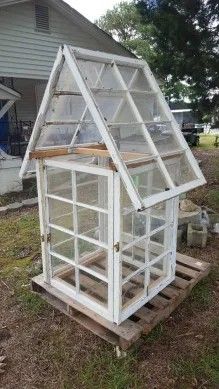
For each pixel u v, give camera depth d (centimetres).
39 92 1207
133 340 262
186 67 855
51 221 315
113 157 222
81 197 291
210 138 2217
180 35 814
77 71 228
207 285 363
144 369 256
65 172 286
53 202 308
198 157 1262
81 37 984
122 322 275
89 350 276
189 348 277
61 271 335
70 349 278
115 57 269
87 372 254
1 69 816
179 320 310
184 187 265
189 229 454
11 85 909
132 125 259
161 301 309
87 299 292
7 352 277
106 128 225
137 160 238
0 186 721
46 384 247
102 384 245
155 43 927
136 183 252
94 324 292
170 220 314
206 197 680
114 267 258
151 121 275
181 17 805
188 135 1667
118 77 267
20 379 251
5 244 480
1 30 793
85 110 282
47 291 333
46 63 913
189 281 345
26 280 380
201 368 256
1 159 713
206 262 386
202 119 1012
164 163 267
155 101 303
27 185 793
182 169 291
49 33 899
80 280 315
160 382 245
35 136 276
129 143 271
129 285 301
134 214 272
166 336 290
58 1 862
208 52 846
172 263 330
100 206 306
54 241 320
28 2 827
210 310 324
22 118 1207
